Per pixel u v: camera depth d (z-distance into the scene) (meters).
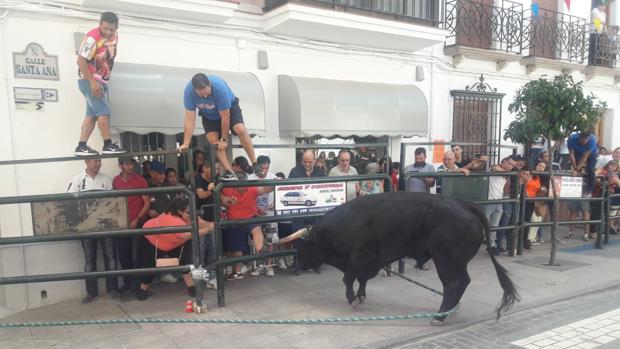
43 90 5.73
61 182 5.92
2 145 5.54
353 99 7.79
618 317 5.12
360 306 5.42
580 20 11.68
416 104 8.50
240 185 5.30
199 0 6.33
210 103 4.95
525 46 10.59
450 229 4.79
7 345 4.53
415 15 8.70
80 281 6.02
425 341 4.51
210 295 5.91
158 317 5.17
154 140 7.02
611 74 12.45
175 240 5.55
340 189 6.03
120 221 4.96
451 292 4.87
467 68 9.81
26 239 4.69
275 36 7.50
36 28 5.64
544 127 6.86
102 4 5.92
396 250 5.07
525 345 4.38
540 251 8.34
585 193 8.97
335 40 8.08
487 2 10.05
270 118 7.59
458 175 6.78
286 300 5.67
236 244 6.24
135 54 6.34
